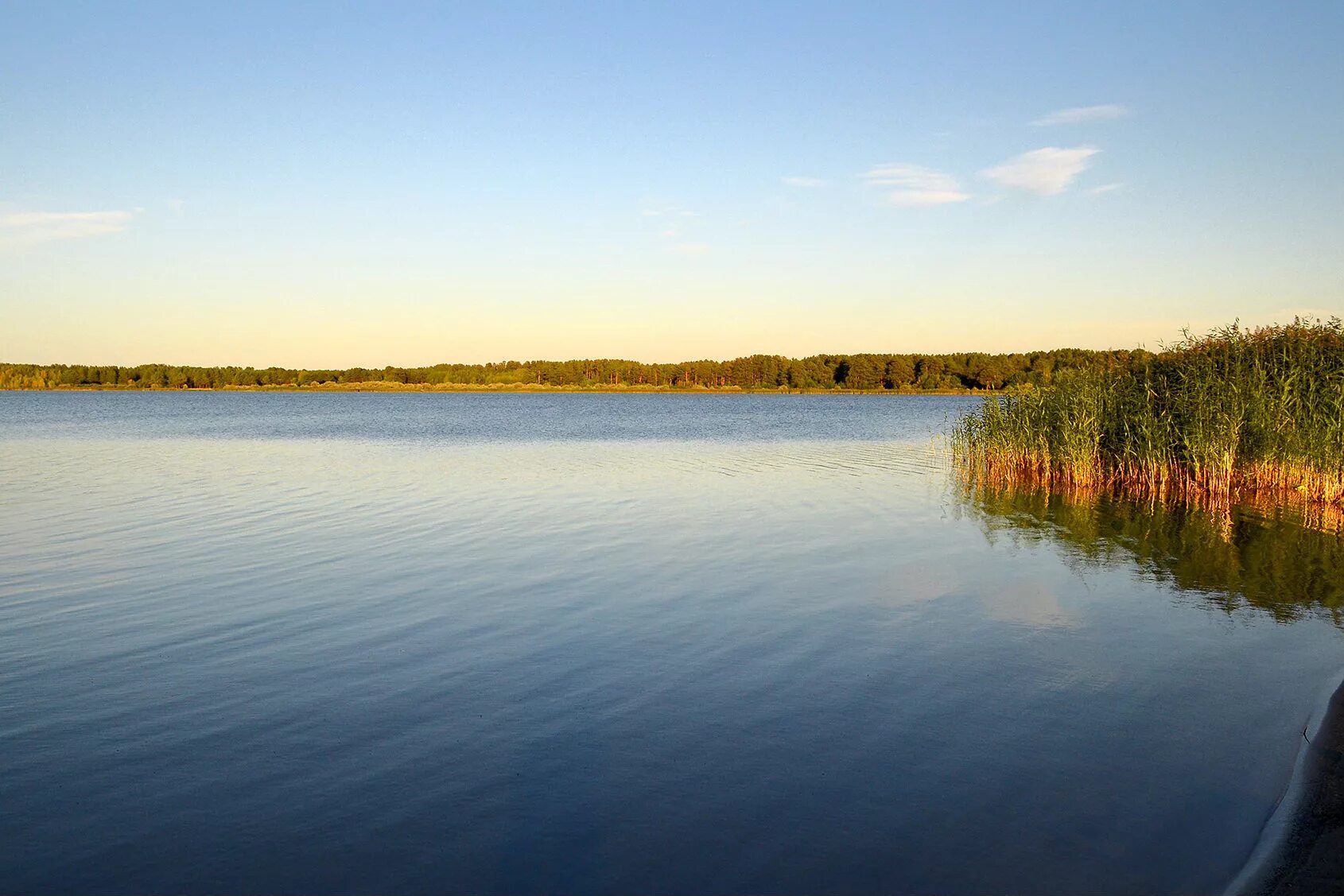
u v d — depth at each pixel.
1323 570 15.18
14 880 5.96
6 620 12.01
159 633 11.44
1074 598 13.33
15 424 62.62
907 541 17.84
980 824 6.65
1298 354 24.77
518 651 10.75
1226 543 17.55
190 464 33.31
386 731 8.38
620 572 14.98
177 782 7.38
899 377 151.50
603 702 9.12
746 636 11.36
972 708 8.95
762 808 6.93
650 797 7.09
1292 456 23.55
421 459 36.03
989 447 29.38
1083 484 26.20
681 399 143.25
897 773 7.51
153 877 6.02
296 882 5.96
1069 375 29.42
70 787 7.27
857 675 9.93
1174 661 10.40
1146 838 6.41
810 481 28.20
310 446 42.72
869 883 5.91
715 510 21.92
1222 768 7.55
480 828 6.64
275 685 9.59
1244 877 5.84
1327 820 6.54
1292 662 10.36
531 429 59.28
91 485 26.73
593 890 5.88
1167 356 27.61
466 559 15.95
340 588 13.77
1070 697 9.25
